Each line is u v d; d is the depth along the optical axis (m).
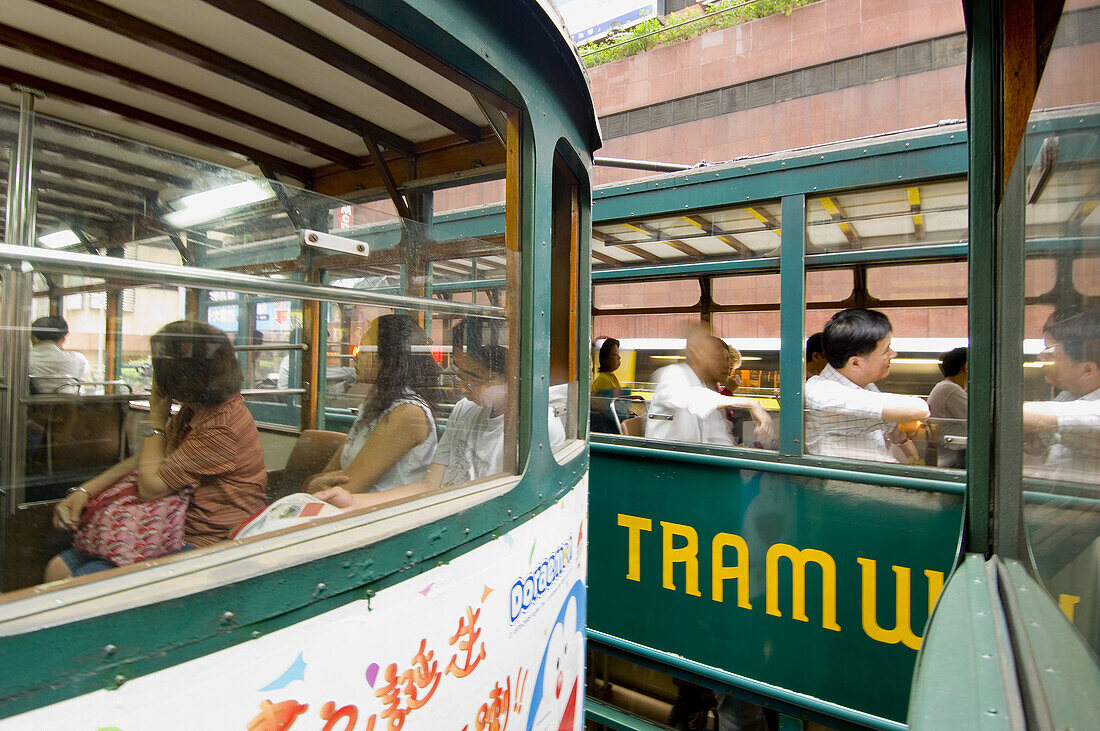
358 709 1.11
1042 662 0.88
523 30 1.59
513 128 1.65
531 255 1.65
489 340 1.67
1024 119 1.42
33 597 0.80
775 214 3.17
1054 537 0.95
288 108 2.25
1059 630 0.85
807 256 3.05
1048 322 1.02
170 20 1.70
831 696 2.89
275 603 0.96
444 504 1.38
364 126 2.43
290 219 1.39
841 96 11.34
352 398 1.88
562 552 1.98
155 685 0.82
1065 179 0.92
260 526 1.27
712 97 12.67
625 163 3.94
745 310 3.67
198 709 0.87
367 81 1.95
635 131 13.59
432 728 1.29
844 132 11.31
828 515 2.90
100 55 1.90
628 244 3.77
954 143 2.64
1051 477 0.98
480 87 1.53
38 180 1.07
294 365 2.36
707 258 3.63
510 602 1.58
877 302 3.38
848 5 11.27
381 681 1.15
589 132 2.36
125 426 1.38
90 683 0.76
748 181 3.15
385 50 1.79
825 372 3.04
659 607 3.38
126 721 0.79
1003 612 1.14
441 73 1.46
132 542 1.24
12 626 0.72
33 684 0.72
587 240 2.45
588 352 2.47
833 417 2.93
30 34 1.77
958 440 2.70
